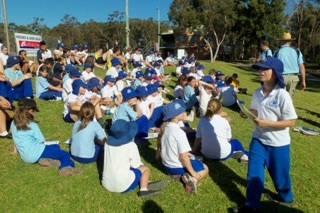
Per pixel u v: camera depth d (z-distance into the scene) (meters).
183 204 3.77
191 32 43.59
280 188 3.65
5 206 3.68
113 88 8.05
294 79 7.15
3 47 10.26
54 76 9.66
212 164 4.89
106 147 3.96
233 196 3.96
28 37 16.61
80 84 6.72
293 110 3.15
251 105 3.55
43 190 4.03
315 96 13.99
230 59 49.56
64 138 5.91
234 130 6.87
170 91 11.74
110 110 7.64
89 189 4.06
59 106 8.23
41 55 12.27
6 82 5.88
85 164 4.80
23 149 4.61
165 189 4.10
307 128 7.11
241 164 4.92
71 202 3.78
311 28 49.16
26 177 4.34
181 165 4.21
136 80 9.74
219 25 41.25
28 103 4.64
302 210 3.67
